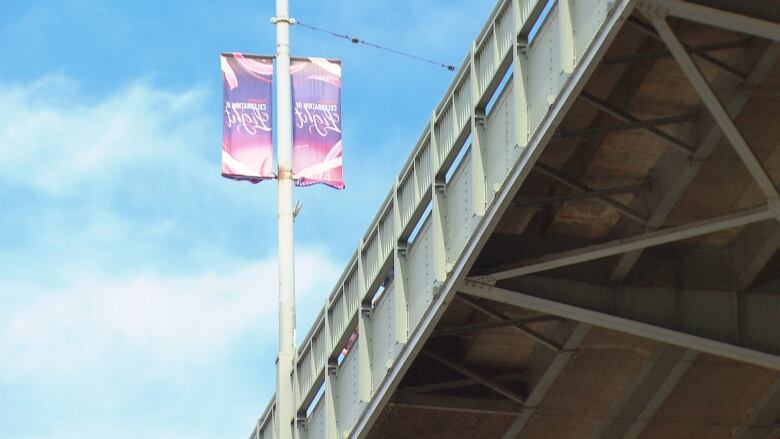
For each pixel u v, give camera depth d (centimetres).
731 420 4969
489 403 4828
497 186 3956
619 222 4422
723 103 3903
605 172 4291
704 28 3862
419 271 4344
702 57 3891
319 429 4966
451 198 4209
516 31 3856
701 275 4475
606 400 4869
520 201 4166
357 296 4647
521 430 4925
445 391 4819
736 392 4862
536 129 3812
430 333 4325
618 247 4159
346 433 4731
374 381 4572
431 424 4866
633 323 4394
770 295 4472
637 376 4775
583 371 4747
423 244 4322
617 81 4006
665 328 4416
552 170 4175
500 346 4762
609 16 3494
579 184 4197
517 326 4562
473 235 4075
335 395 4803
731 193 4275
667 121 4028
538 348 4759
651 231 4319
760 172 3844
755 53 3938
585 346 4650
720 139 4084
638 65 3959
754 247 4388
